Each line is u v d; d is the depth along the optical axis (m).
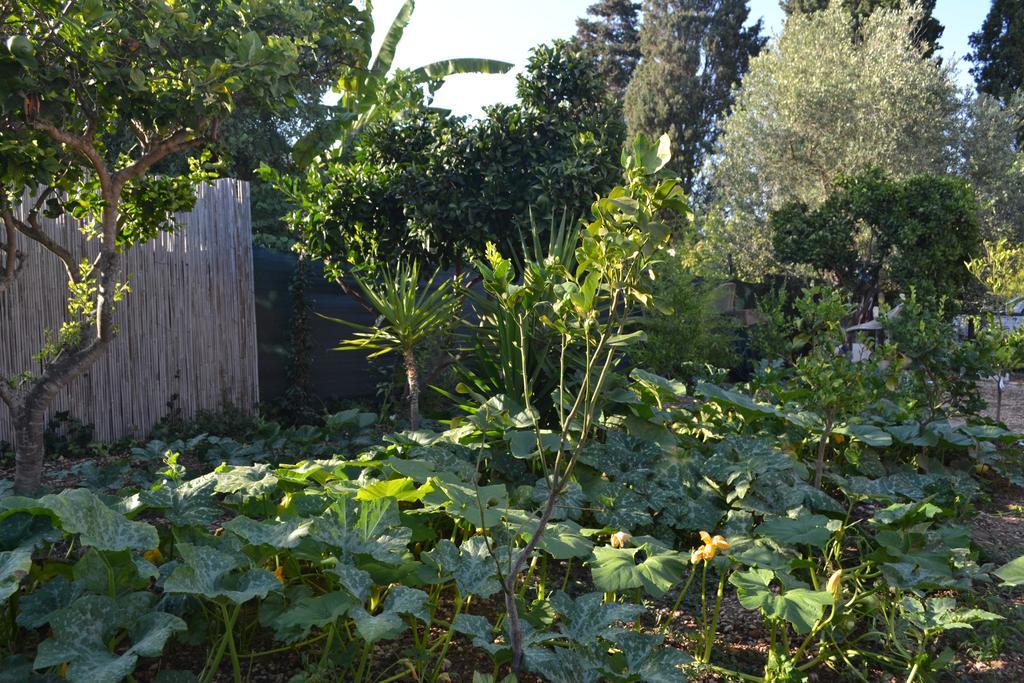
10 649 2.57
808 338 5.22
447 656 2.85
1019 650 3.09
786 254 17.56
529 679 2.69
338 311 9.85
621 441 4.32
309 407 9.02
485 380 5.29
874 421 5.74
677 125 31.02
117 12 4.63
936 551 3.02
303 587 2.62
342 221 8.71
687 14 31.69
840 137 21.75
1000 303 13.59
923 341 6.50
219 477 3.21
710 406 5.39
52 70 4.23
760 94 23.62
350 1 5.64
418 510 3.10
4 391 4.53
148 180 5.65
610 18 37.28
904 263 15.76
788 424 5.38
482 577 2.68
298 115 15.17
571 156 8.12
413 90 9.14
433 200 8.34
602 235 2.19
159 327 7.55
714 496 3.88
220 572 2.38
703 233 19.84
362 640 2.78
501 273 3.25
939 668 2.74
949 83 21.78
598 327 2.36
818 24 23.72
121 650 2.67
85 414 6.94
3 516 2.42
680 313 11.07
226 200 8.20
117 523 2.49
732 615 3.38
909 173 21.06
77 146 4.55
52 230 6.71
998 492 5.69
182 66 4.82
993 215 21.33
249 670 2.60
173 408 7.63
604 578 2.63
